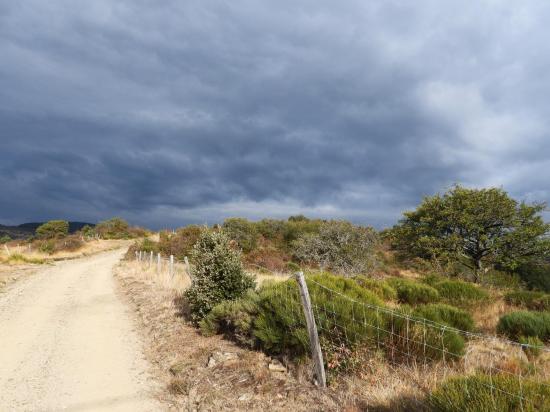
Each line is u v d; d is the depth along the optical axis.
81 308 12.68
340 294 6.20
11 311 12.06
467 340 6.87
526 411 3.35
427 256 26.39
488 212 22.34
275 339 6.36
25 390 5.95
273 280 9.30
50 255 38.66
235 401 5.18
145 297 13.59
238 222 30.28
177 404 5.40
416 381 4.84
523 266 25.61
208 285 8.81
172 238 33.09
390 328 5.95
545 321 7.14
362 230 19.64
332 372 5.50
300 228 31.94
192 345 7.69
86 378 6.45
